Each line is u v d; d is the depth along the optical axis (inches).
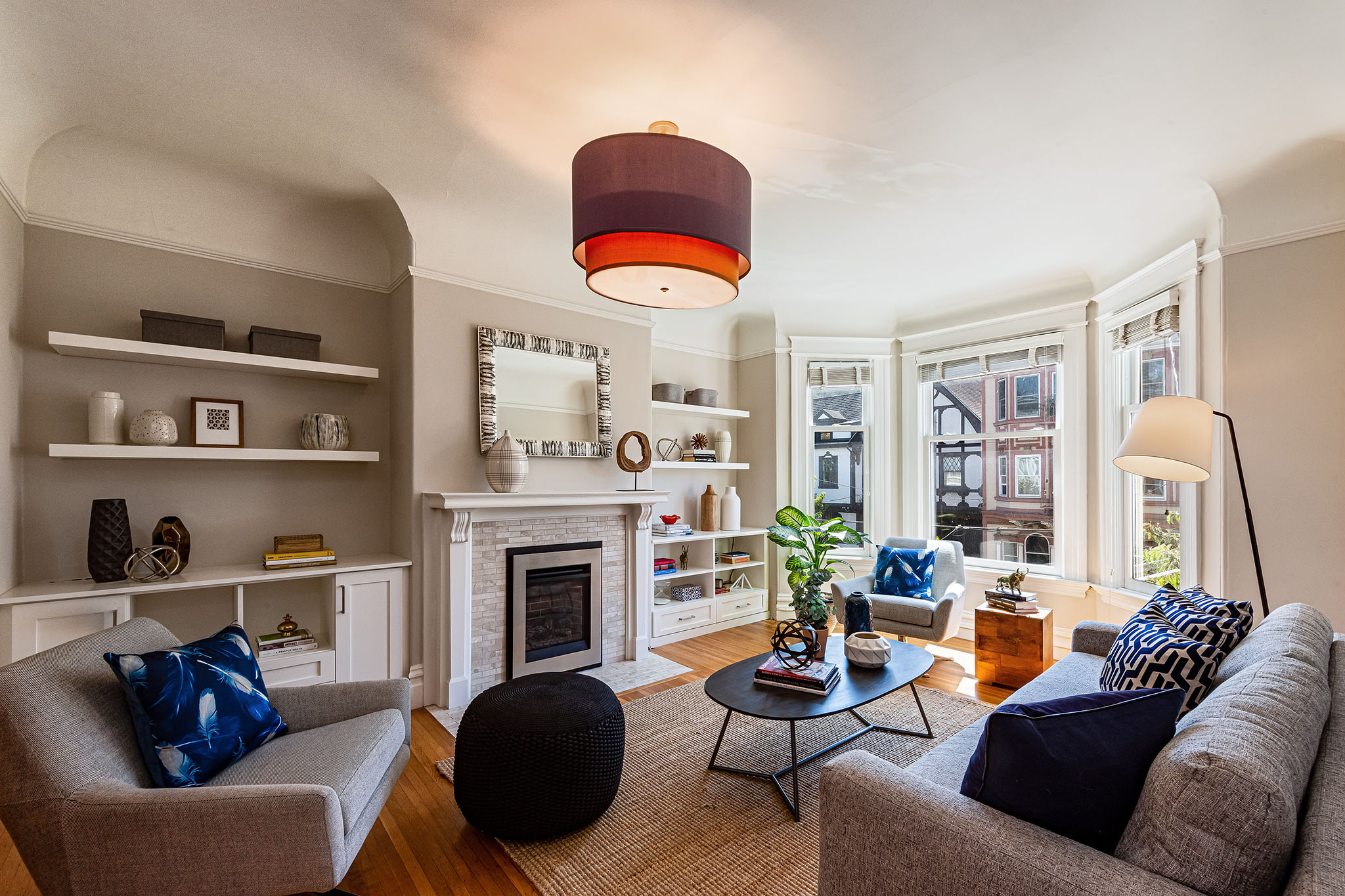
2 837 80.0
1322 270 103.5
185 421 115.9
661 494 159.6
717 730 113.6
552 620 143.3
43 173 103.5
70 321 105.7
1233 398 112.3
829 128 99.4
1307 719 44.1
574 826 79.3
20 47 79.7
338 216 133.2
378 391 137.9
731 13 73.6
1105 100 91.0
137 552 102.7
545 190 122.3
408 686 81.6
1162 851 37.2
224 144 105.9
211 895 52.4
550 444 145.0
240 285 122.3
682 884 71.2
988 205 128.6
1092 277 162.2
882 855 46.3
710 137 102.3
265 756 67.4
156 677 62.2
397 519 132.8
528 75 87.0
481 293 137.6
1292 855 35.0
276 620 123.3
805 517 187.0
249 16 75.9
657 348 201.0
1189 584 122.9
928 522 197.9
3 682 53.2
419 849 78.4
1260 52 79.6
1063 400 168.6
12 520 97.7
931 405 200.2
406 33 78.7
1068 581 163.0
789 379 207.3
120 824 51.3
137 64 85.0
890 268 167.6
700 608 183.6
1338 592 101.0
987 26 75.5
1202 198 118.6
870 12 73.2
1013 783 43.4
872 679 97.7
